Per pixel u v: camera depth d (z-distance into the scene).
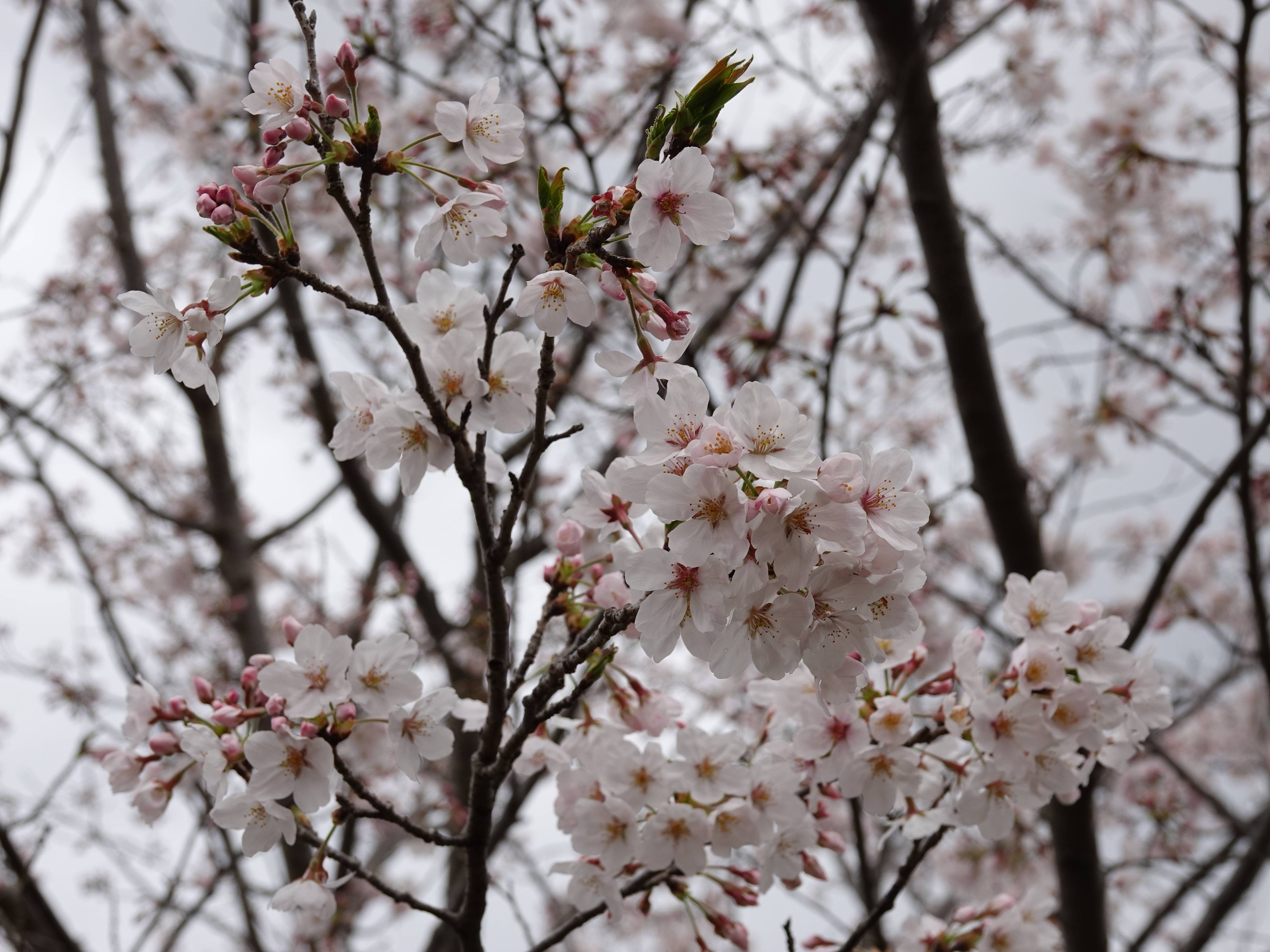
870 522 1.67
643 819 2.45
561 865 2.45
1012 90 6.16
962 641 2.43
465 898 2.31
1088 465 6.84
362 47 5.41
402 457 2.08
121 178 7.02
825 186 6.08
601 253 1.83
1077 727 2.29
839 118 5.77
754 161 5.52
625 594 2.22
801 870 2.46
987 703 2.32
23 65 5.36
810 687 2.63
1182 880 5.62
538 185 1.80
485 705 2.61
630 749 2.39
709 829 2.34
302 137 1.81
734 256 6.09
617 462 2.28
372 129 1.83
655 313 1.84
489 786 2.21
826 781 2.44
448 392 1.99
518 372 2.12
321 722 2.12
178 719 2.30
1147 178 5.75
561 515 2.37
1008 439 4.13
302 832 2.19
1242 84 4.36
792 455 1.67
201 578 8.70
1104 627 2.44
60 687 7.22
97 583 5.93
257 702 2.32
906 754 2.40
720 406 1.80
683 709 2.56
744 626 1.69
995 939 2.87
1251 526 4.33
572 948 8.41
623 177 5.30
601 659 2.13
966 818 2.38
